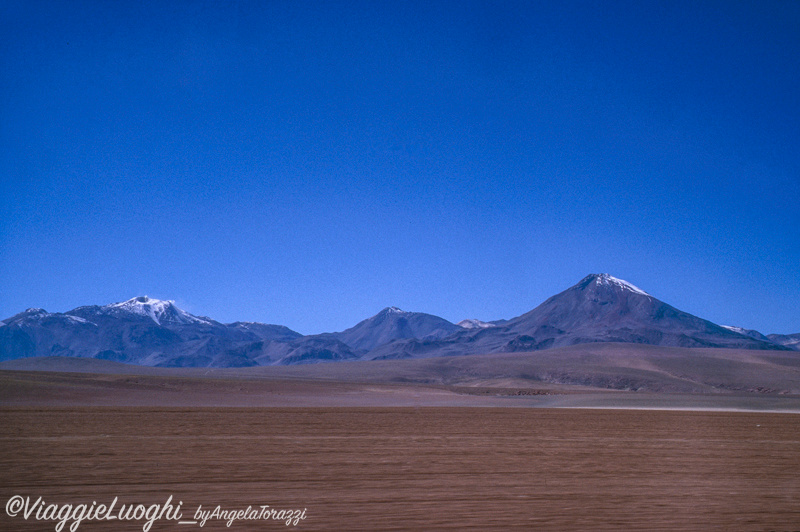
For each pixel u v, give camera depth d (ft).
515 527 36.06
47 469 52.65
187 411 121.08
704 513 39.52
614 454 64.59
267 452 63.57
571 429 92.17
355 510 39.52
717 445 73.72
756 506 41.47
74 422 94.27
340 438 76.79
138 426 89.15
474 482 48.32
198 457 59.67
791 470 55.52
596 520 37.65
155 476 49.83
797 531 36.32
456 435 81.66
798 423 108.68
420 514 38.60
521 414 124.26
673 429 94.02
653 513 39.37
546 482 48.60
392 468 54.29
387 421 103.45
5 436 75.87
